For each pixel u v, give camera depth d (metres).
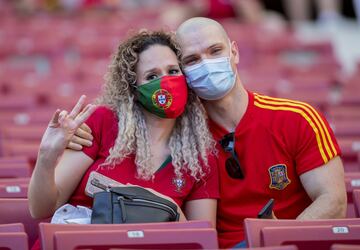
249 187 11.66
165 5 44.56
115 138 11.41
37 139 17.73
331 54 34.47
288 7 47.62
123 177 11.32
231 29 37.19
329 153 11.56
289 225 10.29
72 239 9.56
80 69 30.09
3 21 43.34
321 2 46.16
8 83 26.58
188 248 9.82
